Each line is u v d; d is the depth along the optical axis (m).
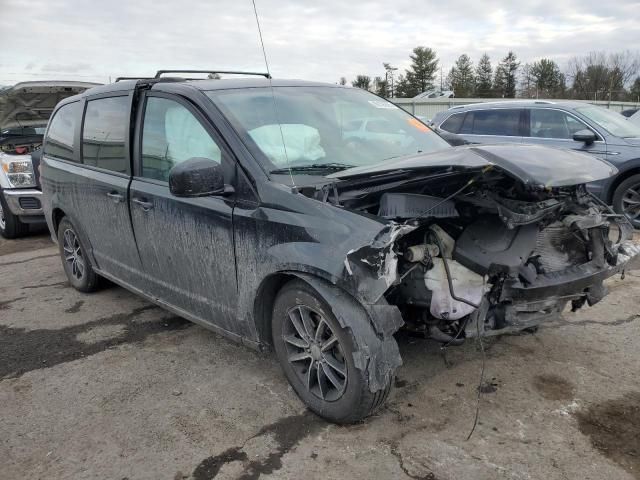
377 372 2.62
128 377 3.54
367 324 2.61
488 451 2.66
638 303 4.46
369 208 3.11
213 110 3.32
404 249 2.87
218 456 2.71
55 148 5.14
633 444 2.68
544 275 2.98
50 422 3.07
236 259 3.11
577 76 65.12
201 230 3.30
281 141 3.29
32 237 8.06
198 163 2.90
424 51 74.44
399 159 3.12
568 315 4.24
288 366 3.09
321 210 2.73
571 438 2.74
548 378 3.32
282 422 2.97
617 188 7.13
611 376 3.33
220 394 3.29
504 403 3.06
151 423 3.01
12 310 4.88
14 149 8.05
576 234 3.22
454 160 2.79
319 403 2.94
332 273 2.57
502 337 3.87
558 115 7.90
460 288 2.80
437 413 2.98
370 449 2.71
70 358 3.86
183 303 3.71
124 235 4.09
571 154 3.16
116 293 5.20
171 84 3.70
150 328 4.34
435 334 2.99
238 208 3.06
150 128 3.79
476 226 2.96
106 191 4.16
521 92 73.31
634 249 3.49
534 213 2.84
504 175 2.90
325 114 3.73
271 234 2.88
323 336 2.89
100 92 4.46
